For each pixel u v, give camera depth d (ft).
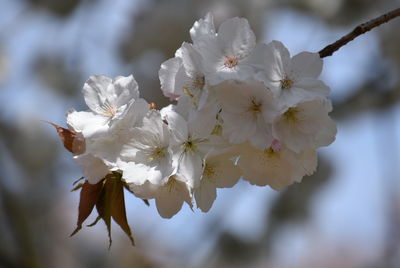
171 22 30.07
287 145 10.87
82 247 35.04
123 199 11.12
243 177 11.48
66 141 11.05
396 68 31.37
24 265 29.89
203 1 30.07
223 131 10.85
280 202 31.68
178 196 11.05
